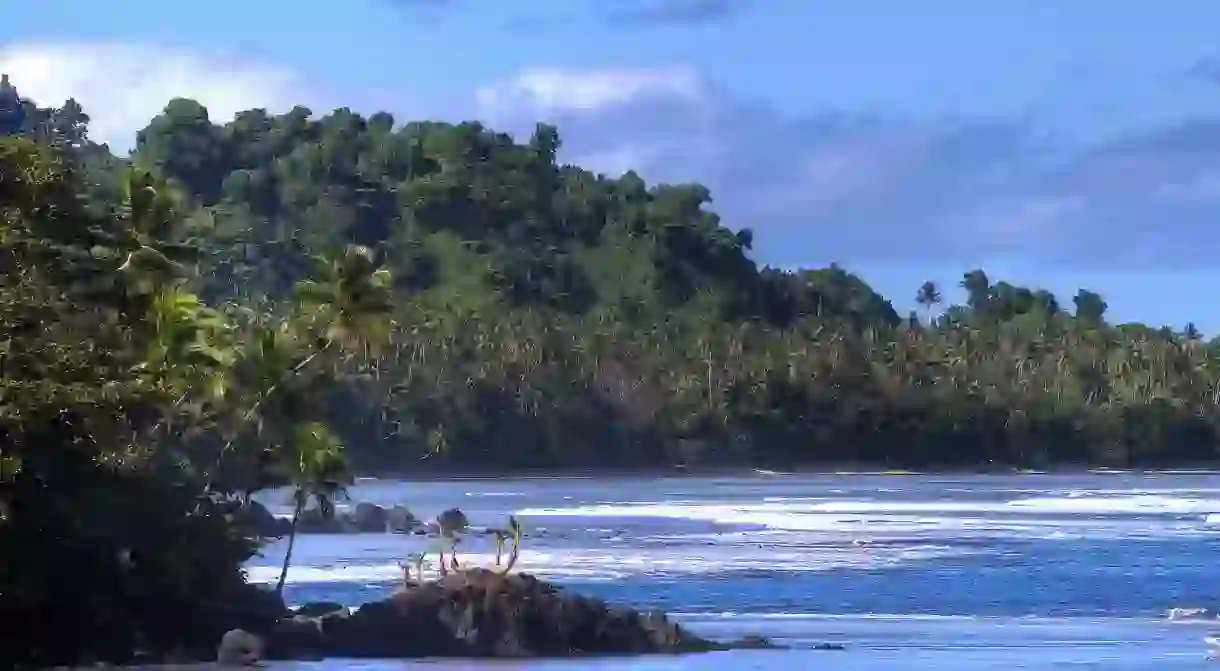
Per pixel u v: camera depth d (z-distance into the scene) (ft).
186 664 182.50
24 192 201.77
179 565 197.16
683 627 210.38
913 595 254.27
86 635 185.47
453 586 190.39
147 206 229.86
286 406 238.27
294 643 185.88
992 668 181.27
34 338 179.22
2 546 177.06
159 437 216.13
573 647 188.24
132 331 216.74
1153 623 223.92
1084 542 343.67
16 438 171.42
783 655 189.98
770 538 349.82
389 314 254.68
